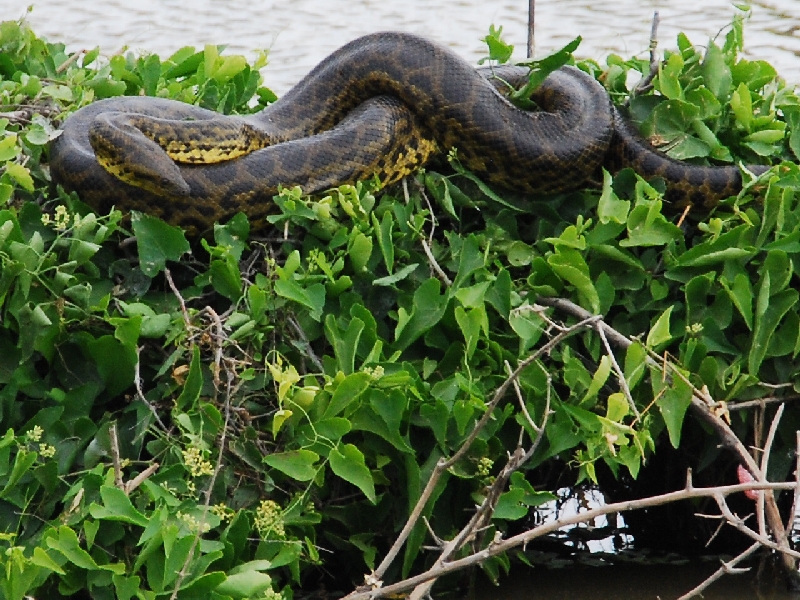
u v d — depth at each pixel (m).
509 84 14.12
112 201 11.88
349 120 13.03
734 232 12.14
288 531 11.01
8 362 11.10
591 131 13.08
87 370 11.25
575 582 12.62
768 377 12.34
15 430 11.05
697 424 13.00
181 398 10.67
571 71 14.08
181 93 14.20
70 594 10.12
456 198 12.66
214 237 11.89
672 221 12.95
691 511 13.50
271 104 13.85
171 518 10.06
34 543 10.13
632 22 25.84
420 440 11.61
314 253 11.52
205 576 9.67
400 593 11.36
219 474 10.65
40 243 11.05
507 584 12.59
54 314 11.02
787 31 25.27
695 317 12.16
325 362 11.23
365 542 11.52
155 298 11.62
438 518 11.64
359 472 10.56
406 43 13.46
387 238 11.62
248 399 11.13
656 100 13.77
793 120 13.37
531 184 13.04
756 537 9.97
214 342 10.84
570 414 11.36
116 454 10.00
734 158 13.35
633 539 13.84
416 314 11.50
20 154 12.26
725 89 13.56
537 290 11.92
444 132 13.13
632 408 10.81
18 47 14.35
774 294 11.98
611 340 11.91
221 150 12.45
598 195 13.13
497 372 11.62
